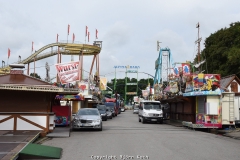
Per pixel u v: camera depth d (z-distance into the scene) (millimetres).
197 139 16328
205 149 12578
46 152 10633
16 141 12492
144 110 32219
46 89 16141
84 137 16734
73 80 20516
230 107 22969
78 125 20469
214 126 22594
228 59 41219
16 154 9508
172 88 32375
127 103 154625
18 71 17281
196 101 25281
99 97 62938
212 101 22906
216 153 11570
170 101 35344
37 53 58469
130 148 12602
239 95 26609
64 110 24078
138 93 151375
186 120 29141
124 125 27750
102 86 70938
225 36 43875
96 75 68125
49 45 59125
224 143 14820
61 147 12766
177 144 14047
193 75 25062
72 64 20578
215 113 22703
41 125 16562
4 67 48281
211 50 45562
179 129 23438
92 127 20469
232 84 32406
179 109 32938
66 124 23938
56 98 24172
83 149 12258
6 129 16297
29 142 12281
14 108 16594
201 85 23906
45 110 16812
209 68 46594
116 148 12578
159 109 32812
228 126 23297
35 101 16797
